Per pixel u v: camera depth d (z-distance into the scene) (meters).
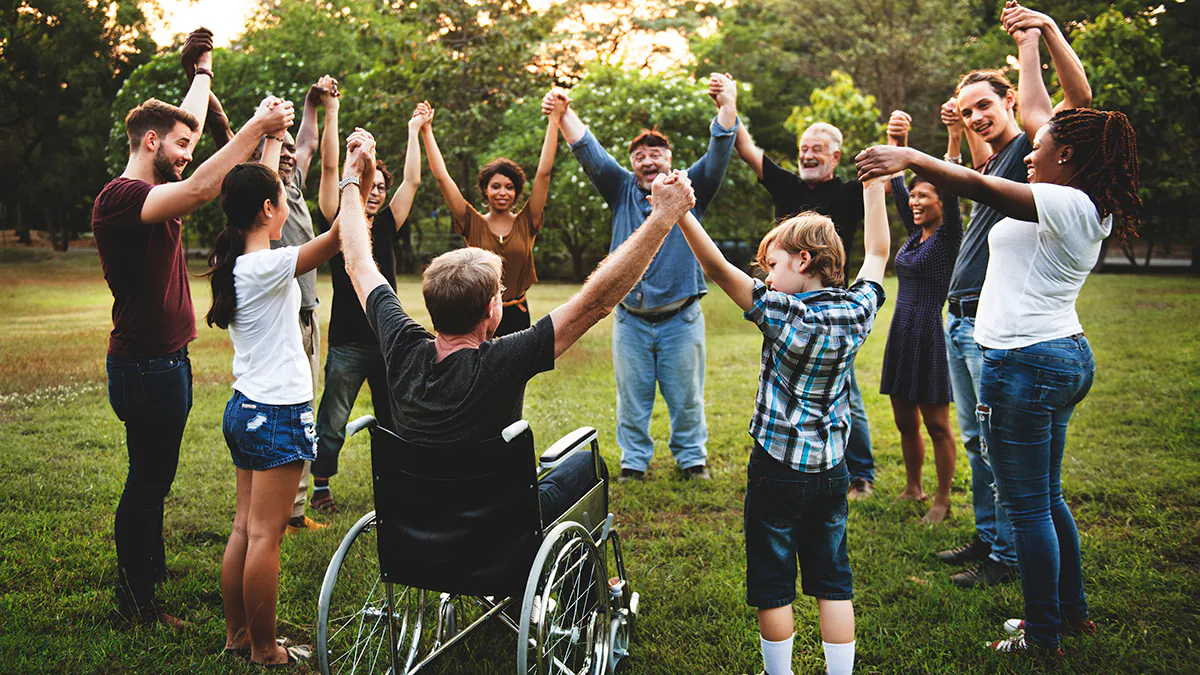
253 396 2.49
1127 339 8.22
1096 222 2.38
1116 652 2.59
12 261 19.97
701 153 14.54
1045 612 2.56
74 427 5.21
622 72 15.41
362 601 2.98
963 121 3.38
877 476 4.54
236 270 2.46
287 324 2.55
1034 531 2.56
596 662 2.40
